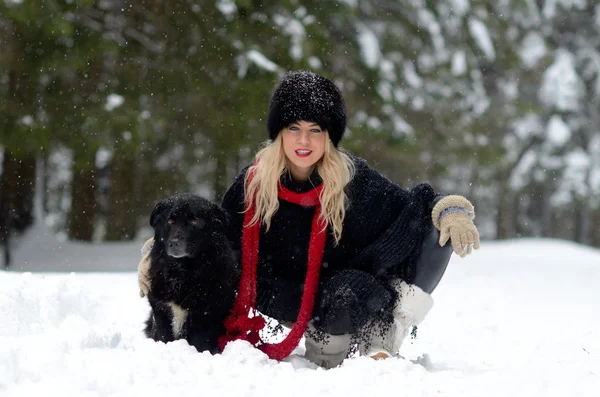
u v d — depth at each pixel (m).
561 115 29.28
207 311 4.42
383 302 4.29
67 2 12.52
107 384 3.29
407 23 18.11
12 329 4.52
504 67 21.73
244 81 13.47
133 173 20.03
